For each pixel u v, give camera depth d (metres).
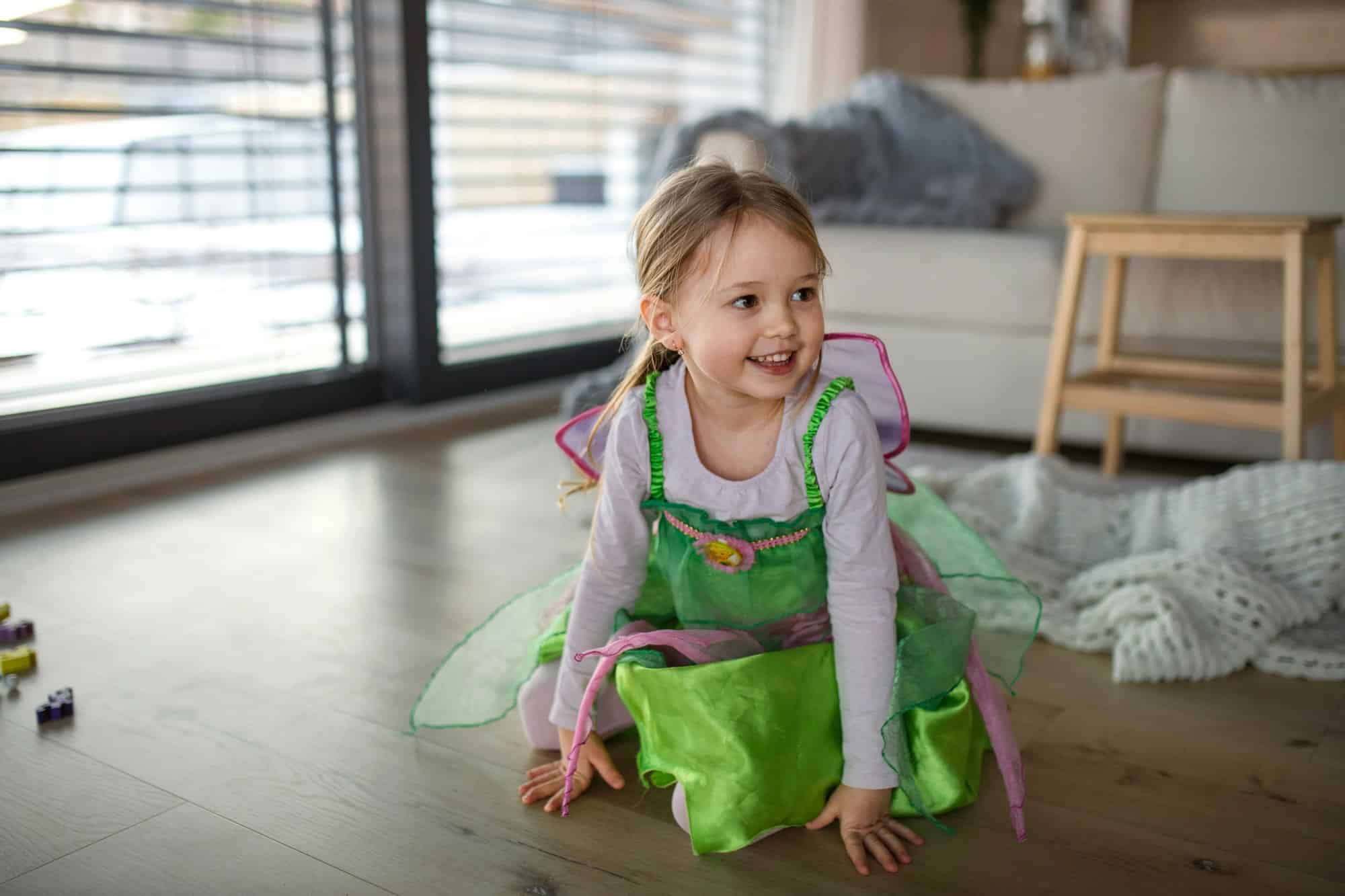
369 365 2.77
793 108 3.84
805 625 1.10
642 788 1.12
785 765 1.01
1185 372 2.20
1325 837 1.03
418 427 2.72
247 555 1.81
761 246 0.90
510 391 3.05
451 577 1.71
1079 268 2.06
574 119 3.19
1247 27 4.39
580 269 3.30
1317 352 2.24
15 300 2.05
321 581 1.69
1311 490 1.57
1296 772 1.14
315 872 0.98
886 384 1.07
